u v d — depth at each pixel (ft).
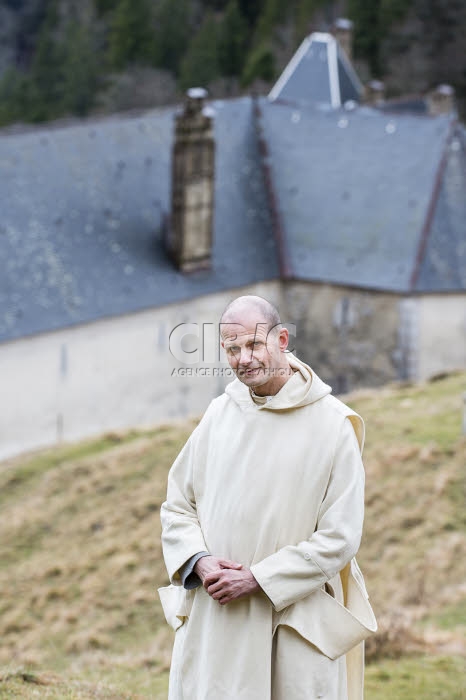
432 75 564.71
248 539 35.73
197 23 652.07
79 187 264.52
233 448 36.45
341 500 35.32
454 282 270.67
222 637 35.65
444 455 145.79
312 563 34.78
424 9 563.89
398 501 134.62
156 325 255.29
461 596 103.55
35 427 234.17
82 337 240.53
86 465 174.91
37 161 260.83
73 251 251.80
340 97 358.02
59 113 611.06
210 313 266.36
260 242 283.59
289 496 35.55
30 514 159.33
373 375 275.18
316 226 286.25
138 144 282.15
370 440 157.69
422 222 273.33
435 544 122.11
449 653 78.59
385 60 569.23
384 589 111.86
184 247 263.70
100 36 637.71
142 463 171.12
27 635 119.14
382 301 271.08
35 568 139.85
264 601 35.40
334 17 603.26
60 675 62.69
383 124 293.02
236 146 296.10
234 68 619.26
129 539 144.46
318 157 295.28
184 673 36.73
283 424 36.04
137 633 115.03
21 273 240.32
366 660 76.79
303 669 35.17
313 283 279.08
